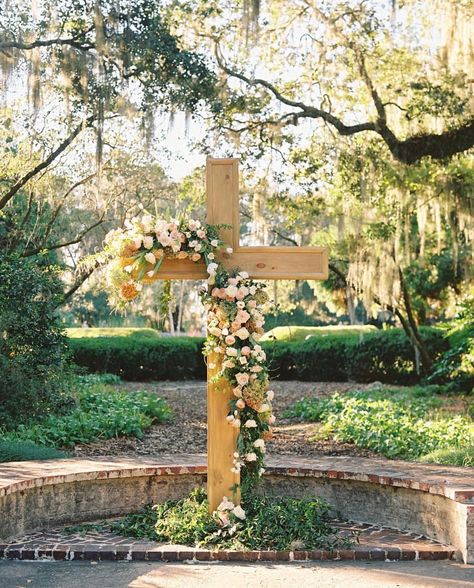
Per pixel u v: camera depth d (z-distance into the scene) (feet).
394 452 27.73
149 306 70.85
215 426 18.10
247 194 50.78
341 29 43.37
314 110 44.42
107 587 14.74
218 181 18.30
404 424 30.76
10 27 38.40
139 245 17.76
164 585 14.85
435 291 68.49
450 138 40.29
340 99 47.09
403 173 44.70
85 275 49.14
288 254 18.22
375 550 16.87
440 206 45.29
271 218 55.67
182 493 20.38
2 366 30.60
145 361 60.85
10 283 32.30
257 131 47.21
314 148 48.16
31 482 18.22
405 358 55.83
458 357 46.42
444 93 39.75
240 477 18.30
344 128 43.65
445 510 17.58
